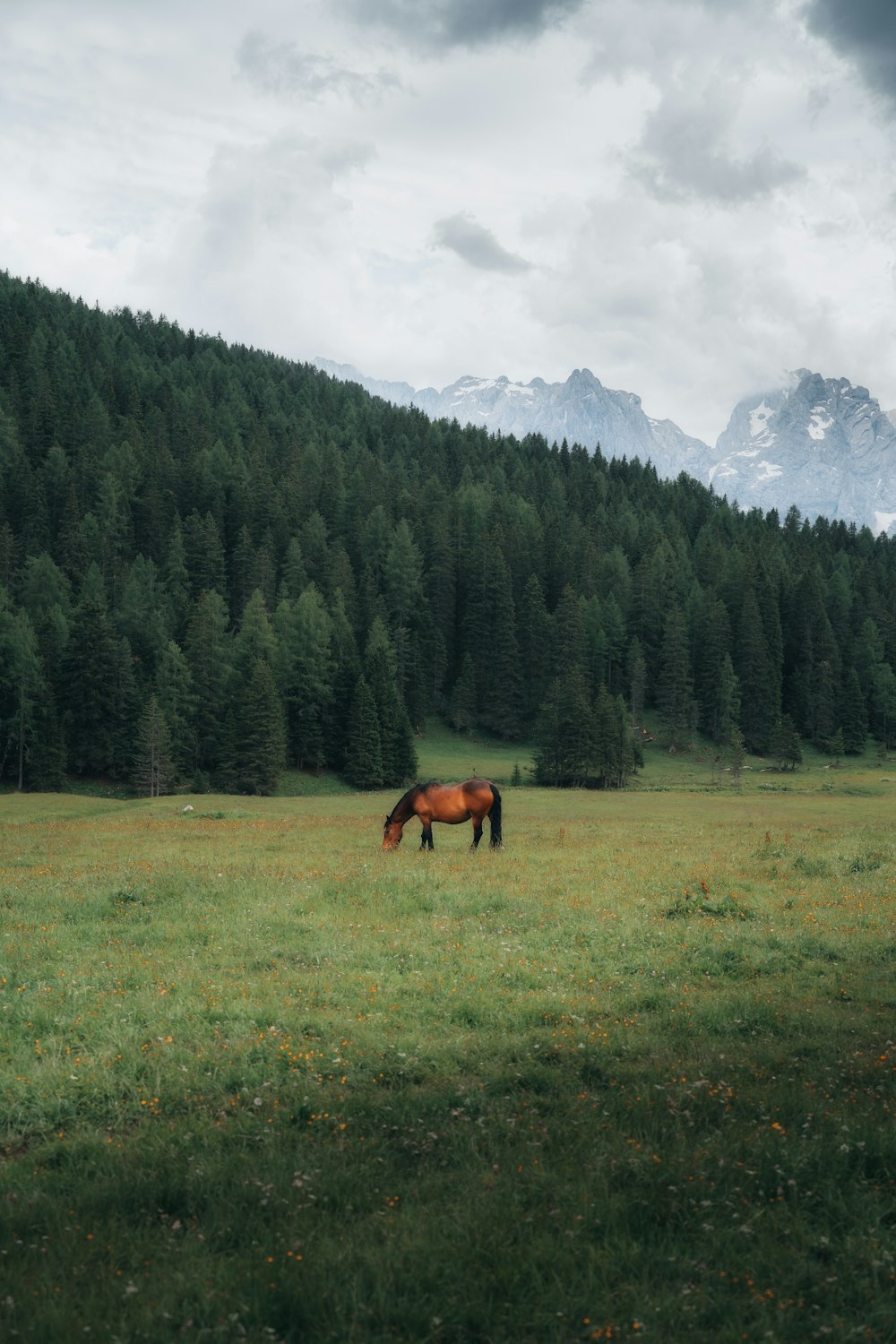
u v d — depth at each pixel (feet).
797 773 437.58
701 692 531.09
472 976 42.65
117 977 43.04
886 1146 23.95
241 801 257.55
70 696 348.38
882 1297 18.15
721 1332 17.21
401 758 388.98
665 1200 21.65
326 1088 29.66
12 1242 20.45
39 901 62.59
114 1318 17.57
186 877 71.82
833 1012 37.35
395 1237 20.24
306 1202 21.86
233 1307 17.87
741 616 542.57
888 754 508.12
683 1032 35.04
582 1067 31.22
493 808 88.33
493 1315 17.70
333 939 49.62
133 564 488.44
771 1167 23.29
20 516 548.31
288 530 576.20
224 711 379.55
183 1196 22.79
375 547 581.53
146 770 327.88
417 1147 25.18
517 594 578.66
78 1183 23.56
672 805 255.70
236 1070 31.22
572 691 403.34
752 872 73.41
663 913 57.00
